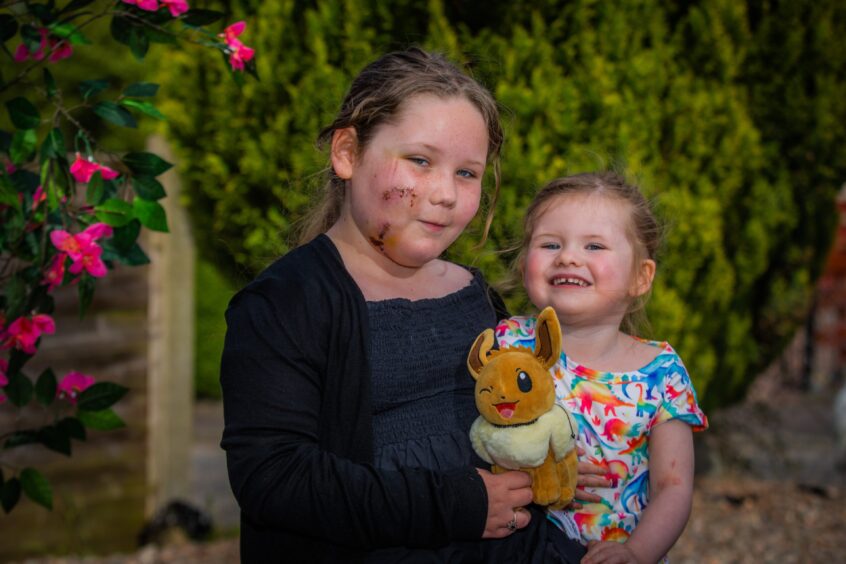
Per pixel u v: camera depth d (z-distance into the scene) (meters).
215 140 3.68
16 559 4.48
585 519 1.96
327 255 1.76
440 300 1.89
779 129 4.73
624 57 3.78
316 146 1.94
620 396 1.99
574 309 2.00
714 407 5.45
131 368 4.86
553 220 2.05
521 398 1.74
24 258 2.41
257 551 1.73
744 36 4.39
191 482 6.03
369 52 3.48
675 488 1.96
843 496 5.59
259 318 1.66
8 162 2.69
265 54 3.56
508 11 3.60
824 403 8.27
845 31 4.71
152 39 2.47
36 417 4.41
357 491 1.57
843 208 9.07
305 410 1.63
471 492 1.65
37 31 2.37
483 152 1.78
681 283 4.09
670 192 3.96
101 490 4.76
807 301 5.45
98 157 3.07
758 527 5.01
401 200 1.71
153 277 4.93
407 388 1.76
